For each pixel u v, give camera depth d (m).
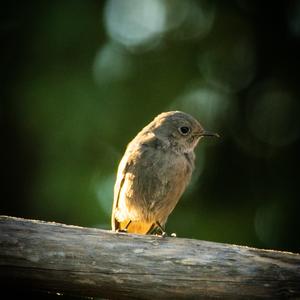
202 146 15.41
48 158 13.98
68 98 14.02
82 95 14.12
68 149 14.02
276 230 14.48
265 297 9.68
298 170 15.28
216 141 15.45
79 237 9.67
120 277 9.61
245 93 15.77
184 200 14.90
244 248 9.80
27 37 14.48
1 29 14.59
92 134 14.09
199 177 15.20
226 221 14.70
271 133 15.64
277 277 9.68
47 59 14.31
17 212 14.34
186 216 14.73
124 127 14.38
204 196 15.04
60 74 14.23
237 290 9.66
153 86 14.93
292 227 14.47
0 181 14.51
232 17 15.90
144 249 9.70
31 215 14.12
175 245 9.76
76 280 9.59
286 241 14.39
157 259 9.68
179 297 9.67
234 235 14.50
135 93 14.73
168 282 9.65
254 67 16.00
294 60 15.95
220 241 14.45
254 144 15.54
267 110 15.78
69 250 9.59
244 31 16.06
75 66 14.34
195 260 9.69
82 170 14.00
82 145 14.05
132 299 9.71
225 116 15.55
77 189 13.87
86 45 14.53
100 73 14.48
